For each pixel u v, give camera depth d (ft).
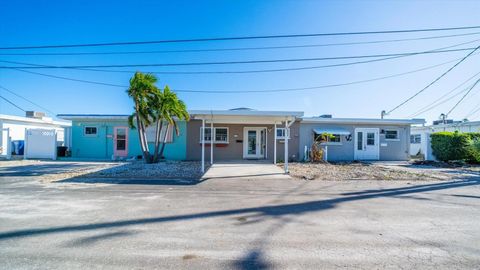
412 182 27.50
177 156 52.06
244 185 25.20
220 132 53.11
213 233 12.30
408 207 17.22
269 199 19.34
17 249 10.43
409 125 56.34
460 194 21.47
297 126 54.65
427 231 12.76
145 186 24.21
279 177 30.22
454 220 14.51
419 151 74.74
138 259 9.62
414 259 9.76
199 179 28.45
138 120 41.81
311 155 50.96
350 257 9.88
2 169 35.86
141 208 16.51
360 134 55.83
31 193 20.89
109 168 36.88
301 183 26.58
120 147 52.47
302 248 10.66
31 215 14.84
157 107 40.50
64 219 14.16
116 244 10.96
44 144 51.52
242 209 16.51
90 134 52.95
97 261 9.45
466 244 11.21
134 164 42.27
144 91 39.09
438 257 9.95
